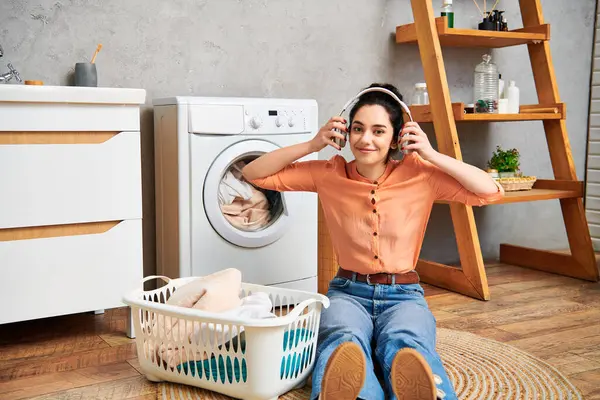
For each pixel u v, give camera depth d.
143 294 1.94
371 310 1.83
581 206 3.18
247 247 2.57
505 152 3.37
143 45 2.76
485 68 3.21
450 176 1.83
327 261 2.84
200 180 2.44
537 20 3.32
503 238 3.83
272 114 2.58
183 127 2.40
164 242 2.61
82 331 2.35
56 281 2.12
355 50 3.29
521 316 2.52
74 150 2.11
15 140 2.01
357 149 1.79
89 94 2.09
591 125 4.04
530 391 1.73
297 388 1.79
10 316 2.05
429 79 2.93
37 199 2.06
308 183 1.95
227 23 2.94
